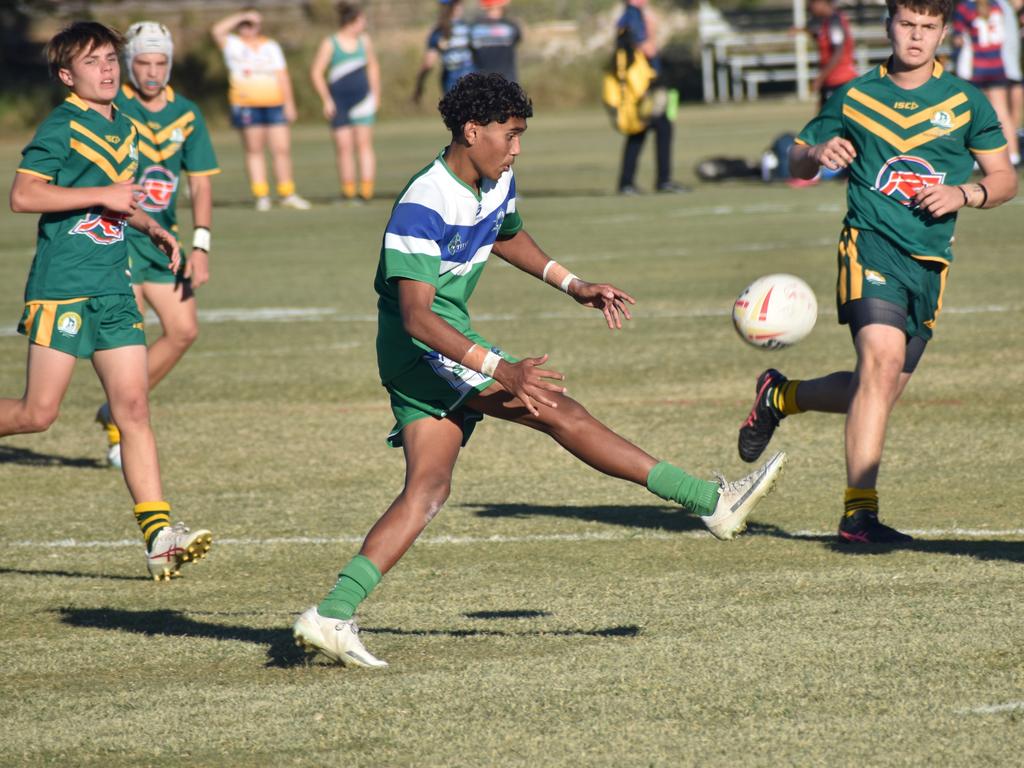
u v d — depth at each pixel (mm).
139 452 21531
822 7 79062
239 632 19234
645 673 16672
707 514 16828
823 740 14523
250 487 27484
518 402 16906
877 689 15844
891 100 22844
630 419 31891
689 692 16000
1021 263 53094
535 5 195750
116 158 21938
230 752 14953
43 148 21297
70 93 22156
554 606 19703
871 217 22859
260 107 82125
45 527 25344
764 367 37281
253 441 31234
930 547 21875
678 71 183125
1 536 24781
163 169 28422
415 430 17312
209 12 181000
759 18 184500
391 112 172500
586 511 25156
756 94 179625
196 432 32156
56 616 20219
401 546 17109
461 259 17016
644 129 83938
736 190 85812
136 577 22219
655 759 14219
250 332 45281
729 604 19359
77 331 21547
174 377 38438
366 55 85062
